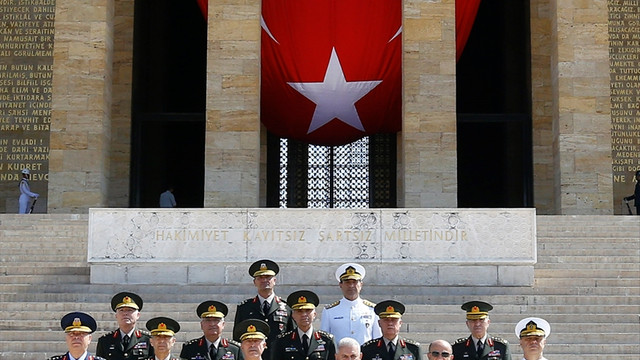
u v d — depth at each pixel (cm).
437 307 1961
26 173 3219
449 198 3091
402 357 1320
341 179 3675
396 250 2109
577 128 3133
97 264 2120
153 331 1295
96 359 1251
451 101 3119
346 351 1135
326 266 2106
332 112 3262
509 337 1830
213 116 3128
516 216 2117
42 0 3544
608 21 3488
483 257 2106
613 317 1931
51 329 1888
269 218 2119
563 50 3156
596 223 2684
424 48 3134
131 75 3553
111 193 3506
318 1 3206
